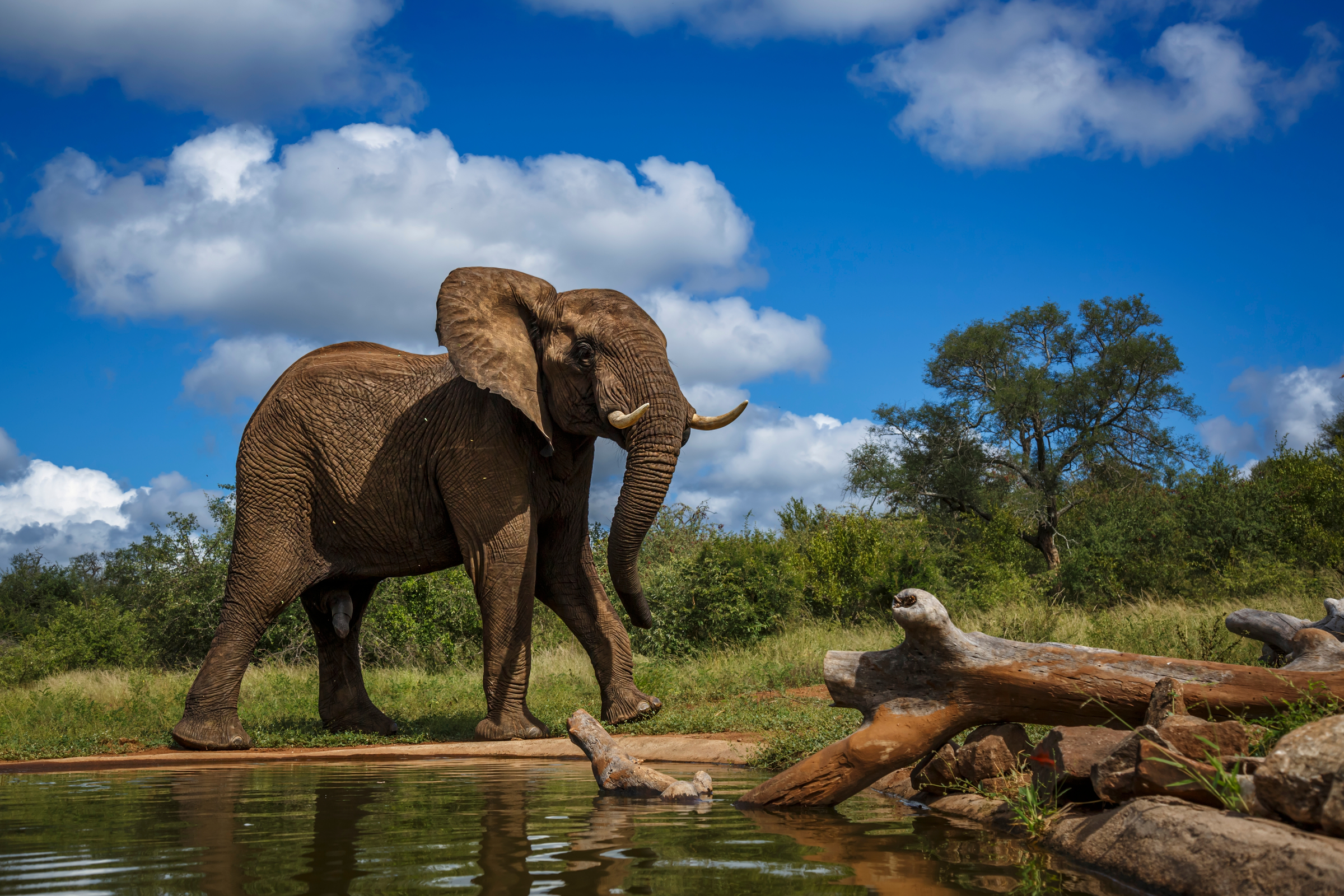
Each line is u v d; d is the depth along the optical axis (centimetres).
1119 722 420
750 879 294
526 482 864
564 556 934
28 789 550
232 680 848
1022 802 392
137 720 975
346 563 907
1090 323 3741
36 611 3316
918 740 433
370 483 880
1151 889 287
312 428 888
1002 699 428
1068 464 3500
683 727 816
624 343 827
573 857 326
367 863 318
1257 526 1920
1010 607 1329
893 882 292
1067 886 289
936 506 3572
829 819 413
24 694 1213
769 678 1095
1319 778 275
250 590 870
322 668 957
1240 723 373
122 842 362
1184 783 320
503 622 842
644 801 472
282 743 863
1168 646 856
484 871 304
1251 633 572
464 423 862
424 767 667
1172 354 3469
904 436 3672
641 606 875
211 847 349
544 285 894
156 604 1969
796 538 2053
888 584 1716
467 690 1168
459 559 923
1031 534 3228
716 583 1573
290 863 318
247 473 890
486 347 834
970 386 3725
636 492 812
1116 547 2044
